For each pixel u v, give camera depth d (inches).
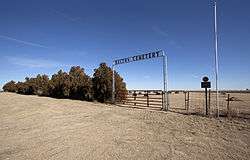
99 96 1371.8
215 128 523.2
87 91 1448.1
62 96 1813.5
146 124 603.5
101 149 389.7
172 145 399.5
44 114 858.1
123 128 562.6
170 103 1306.6
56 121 698.2
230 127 527.2
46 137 494.9
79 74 1667.1
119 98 1302.9
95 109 960.9
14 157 366.6
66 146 417.1
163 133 493.4
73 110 943.7
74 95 1662.2
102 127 582.9
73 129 569.6
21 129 597.0
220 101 1477.6
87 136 488.7
